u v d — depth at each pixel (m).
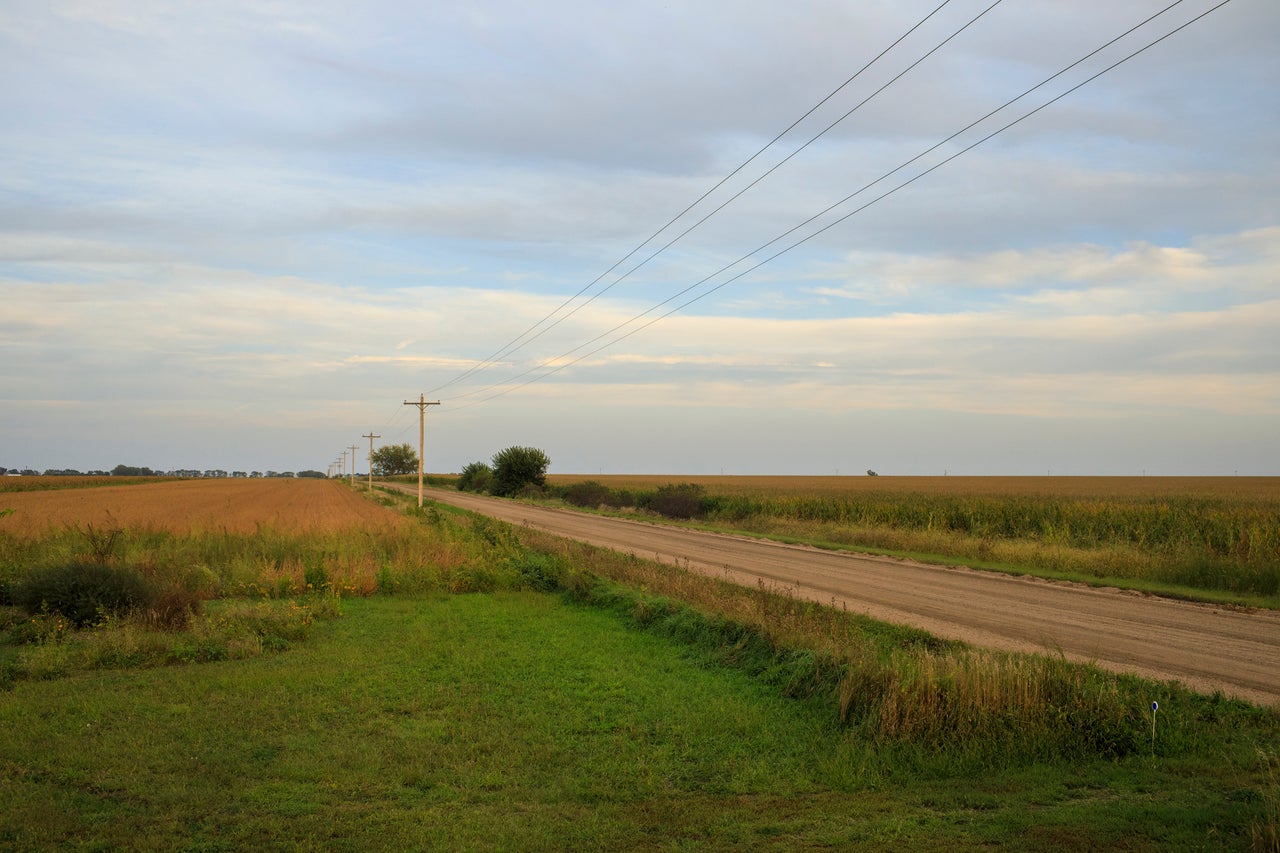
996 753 8.34
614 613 18.17
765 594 15.83
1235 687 10.67
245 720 9.87
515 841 6.49
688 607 16.20
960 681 9.14
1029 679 9.15
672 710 10.35
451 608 19.14
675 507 56.44
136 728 9.50
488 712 10.29
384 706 10.53
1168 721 8.83
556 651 14.03
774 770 8.27
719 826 6.82
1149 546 28.11
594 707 10.55
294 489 120.44
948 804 7.25
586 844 6.47
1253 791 6.95
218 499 77.75
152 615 15.42
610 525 47.91
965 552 28.78
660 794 7.65
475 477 116.94
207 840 6.48
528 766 8.34
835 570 24.38
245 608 16.77
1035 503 42.41
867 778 7.93
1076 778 7.73
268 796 7.44
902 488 98.00
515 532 35.22
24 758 8.37
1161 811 6.60
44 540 26.41
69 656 13.38
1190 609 17.22
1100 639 13.94
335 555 24.72
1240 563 20.75
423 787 7.80
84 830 6.60
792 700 10.76
